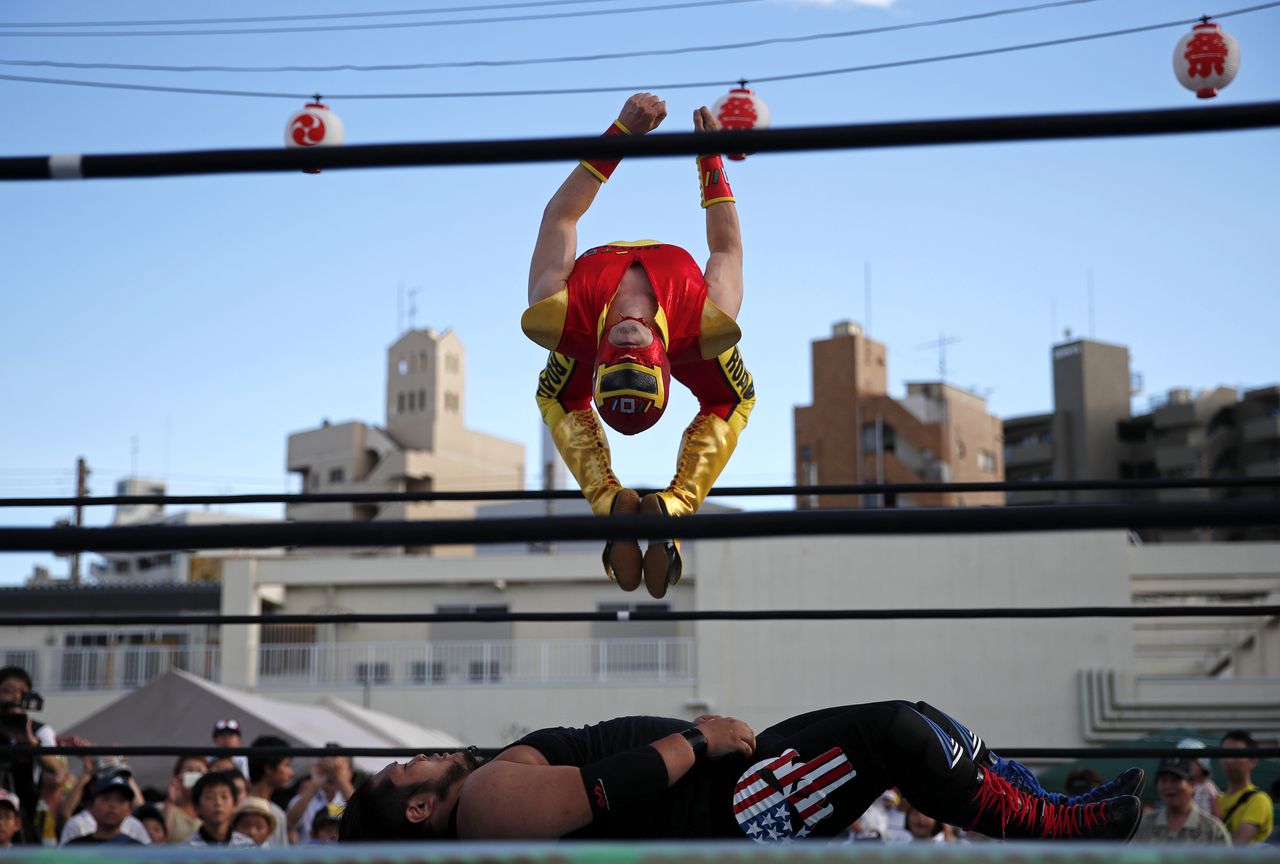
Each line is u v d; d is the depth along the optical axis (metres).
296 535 2.38
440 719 26.81
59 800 8.38
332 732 13.85
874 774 3.36
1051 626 26.19
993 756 3.66
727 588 27.00
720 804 3.32
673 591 27.83
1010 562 26.44
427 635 28.94
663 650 27.30
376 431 51.25
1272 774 14.15
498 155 2.69
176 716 12.99
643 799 3.16
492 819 3.13
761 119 5.91
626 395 3.95
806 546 26.91
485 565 28.89
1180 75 5.73
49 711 26.81
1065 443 56.69
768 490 4.71
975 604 26.33
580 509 34.97
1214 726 24.95
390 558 29.25
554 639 28.62
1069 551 26.39
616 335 4.02
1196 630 32.62
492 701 26.80
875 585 26.62
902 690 26.19
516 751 3.38
